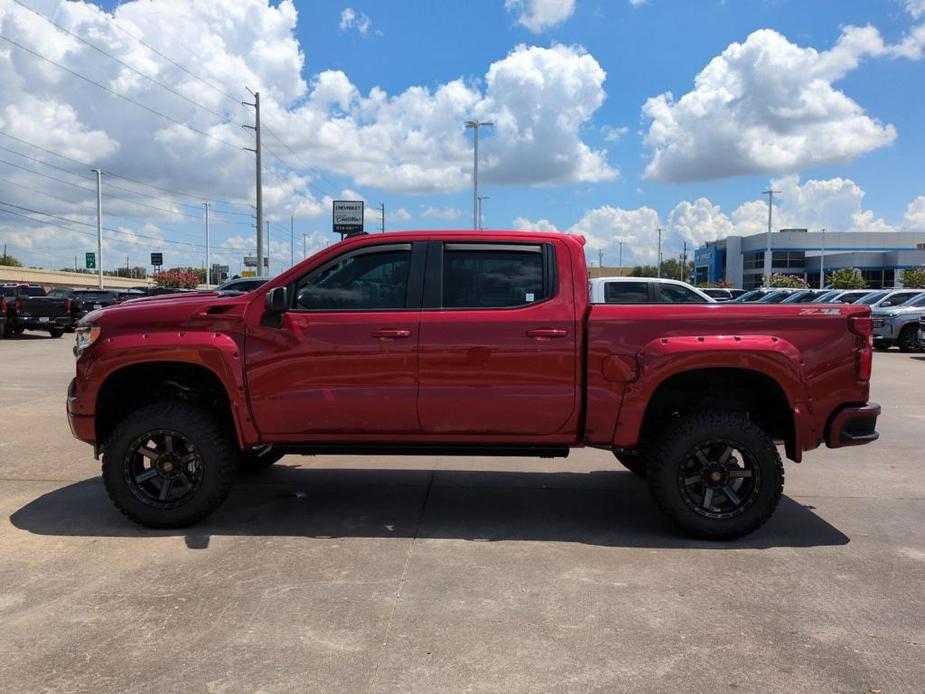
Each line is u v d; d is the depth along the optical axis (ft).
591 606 12.54
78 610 12.25
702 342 15.42
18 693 9.72
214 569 14.08
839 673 10.37
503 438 16.08
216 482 16.19
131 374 16.74
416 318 15.83
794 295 93.97
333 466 22.95
